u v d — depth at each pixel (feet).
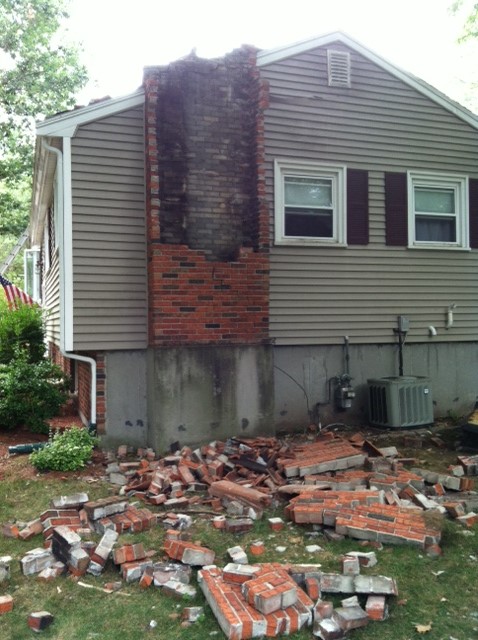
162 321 24.49
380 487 18.88
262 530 16.55
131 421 25.54
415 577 13.70
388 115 30.32
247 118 26.63
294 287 28.50
